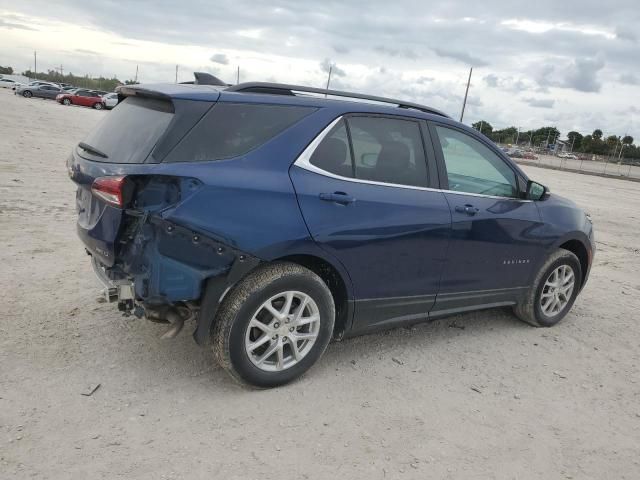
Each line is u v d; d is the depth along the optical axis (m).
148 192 3.10
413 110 4.21
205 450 2.93
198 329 3.34
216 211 3.17
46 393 3.30
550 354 4.63
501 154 4.70
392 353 4.34
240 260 3.27
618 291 6.76
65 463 2.72
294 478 2.78
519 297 4.97
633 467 3.16
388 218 3.79
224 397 3.46
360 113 3.85
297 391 3.61
